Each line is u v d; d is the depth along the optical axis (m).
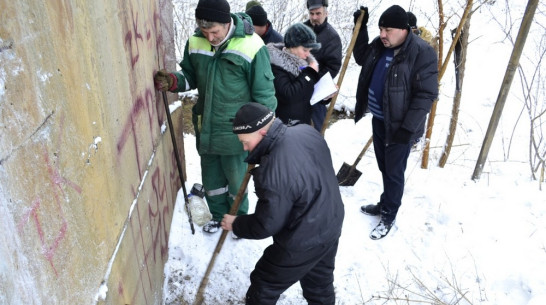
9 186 1.03
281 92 3.04
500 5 6.84
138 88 2.25
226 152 2.92
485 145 3.73
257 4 3.90
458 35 3.69
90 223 1.54
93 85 1.59
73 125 1.41
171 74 2.74
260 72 2.71
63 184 1.33
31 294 1.12
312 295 2.61
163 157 2.92
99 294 1.61
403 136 2.97
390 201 3.31
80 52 1.49
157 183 2.71
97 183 1.62
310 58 3.18
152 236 2.52
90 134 1.55
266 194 2.00
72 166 1.39
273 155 2.00
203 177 3.21
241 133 2.03
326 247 2.22
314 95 3.15
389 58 3.07
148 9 2.57
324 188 2.09
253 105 2.02
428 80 2.89
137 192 2.20
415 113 2.93
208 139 2.90
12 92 1.06
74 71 1.43
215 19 2.48
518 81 5.48
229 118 2.82
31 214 1.13
